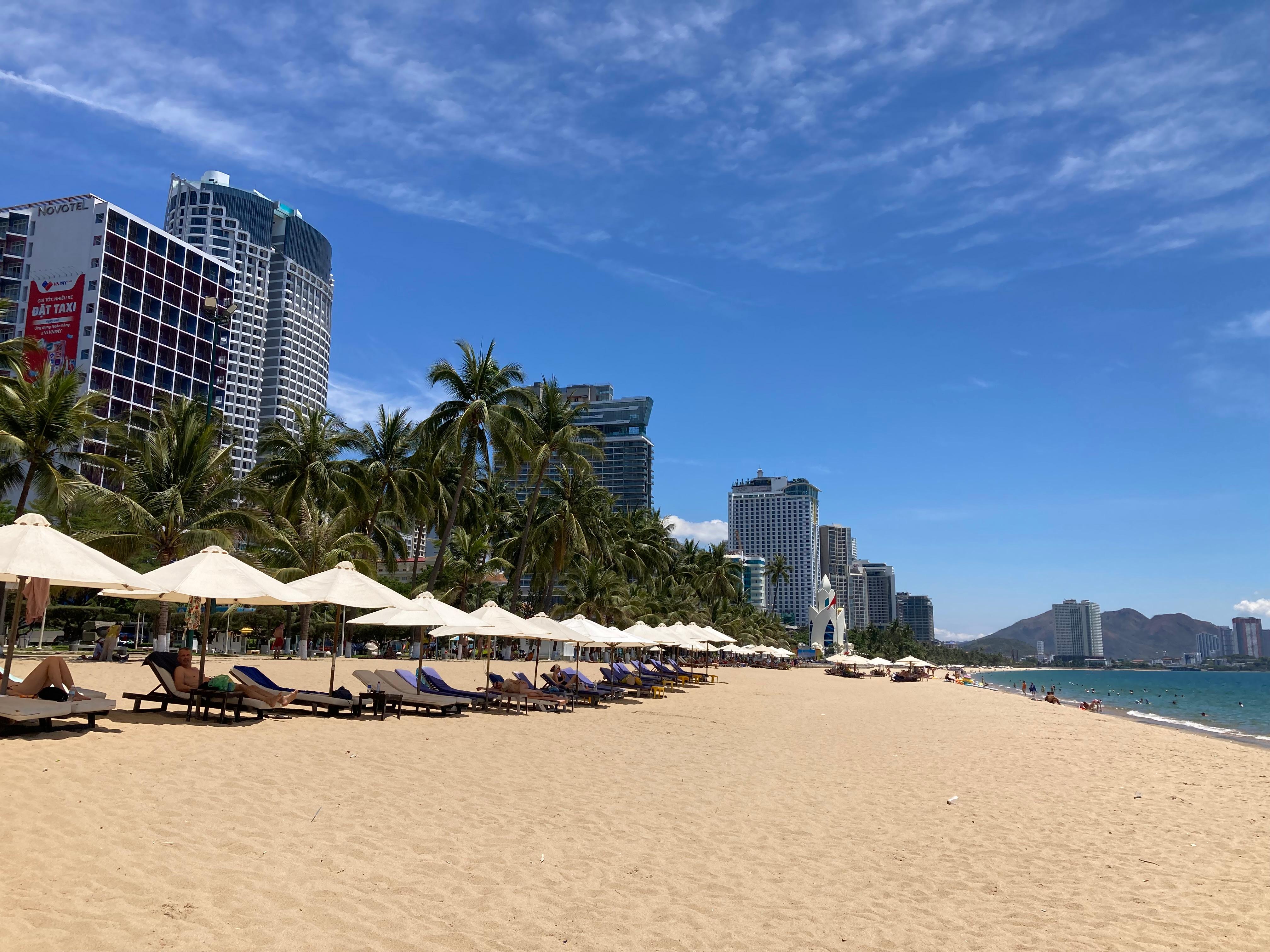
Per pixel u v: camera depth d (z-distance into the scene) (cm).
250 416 18688
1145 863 871
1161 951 596
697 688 3606
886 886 718
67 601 4188
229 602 1503
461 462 4203
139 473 2956
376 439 4297
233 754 1017
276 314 19700
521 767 1158
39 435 2834
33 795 718
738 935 565
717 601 8806
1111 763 1766
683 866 725
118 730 1101
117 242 10819
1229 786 1513
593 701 2291
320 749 1129
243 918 496
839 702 3381
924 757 1656
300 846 659
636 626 3044
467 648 4931
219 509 3038
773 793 1119
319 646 4950
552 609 5947
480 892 597
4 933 435
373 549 3778
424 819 793
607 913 584
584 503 5138
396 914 534
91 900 497
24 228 11400
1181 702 8169
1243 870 861
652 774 1198
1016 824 1037
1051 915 670
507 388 3928
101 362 10481
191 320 11925
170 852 605
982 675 19550
